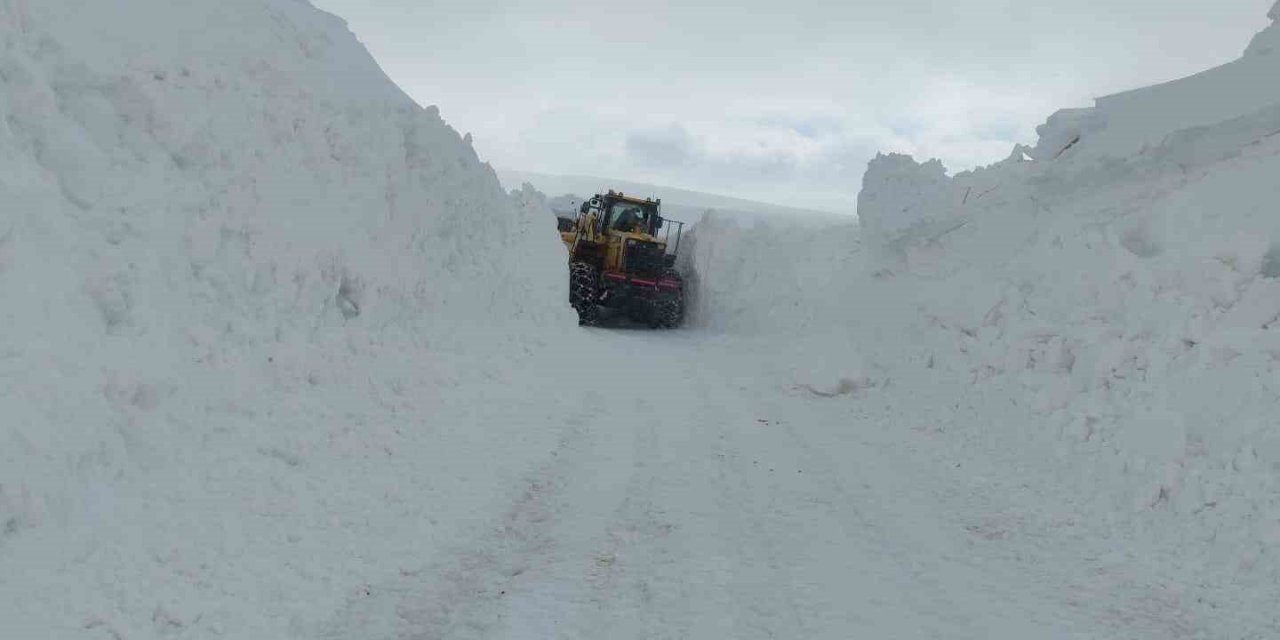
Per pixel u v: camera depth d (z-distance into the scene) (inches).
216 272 231.8
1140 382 251.6
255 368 229.6
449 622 149.2
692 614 155.0
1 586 132.5
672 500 220.2
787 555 185.0
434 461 231.9
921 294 418.6
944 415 313.3
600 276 670.5
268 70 289.0
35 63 206.4
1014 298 336.5
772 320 619.8
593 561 178.5
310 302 273.3
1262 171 293.7
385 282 317.1
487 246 443.2
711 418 323.0
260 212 254.4
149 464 177.3
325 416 237.0
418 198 357.7
